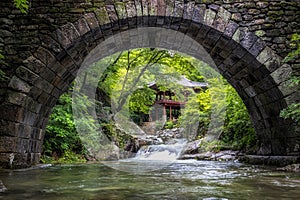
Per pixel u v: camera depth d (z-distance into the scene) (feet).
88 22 19.71
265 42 20.75
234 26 20.61
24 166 20.58
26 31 19.60
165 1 19.99
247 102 26.99
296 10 21.12
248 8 20.84
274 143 24.39
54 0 19.80
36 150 23.48
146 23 20.93
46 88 21.34
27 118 20.21
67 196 9.37
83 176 15.93
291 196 9.47
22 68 19.33
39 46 19.53
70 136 33.22
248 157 28.50
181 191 10.41
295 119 20.01
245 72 23.59
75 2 19.85
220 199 8.85
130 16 19.79
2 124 18.63
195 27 20.99
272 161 23.54
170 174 17.17
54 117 31.94
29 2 19.69
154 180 13.99
